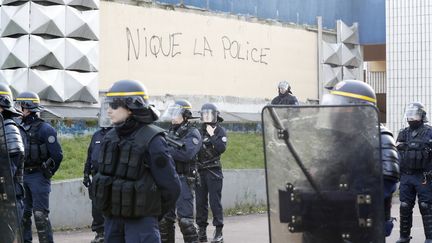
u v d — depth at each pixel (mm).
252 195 16438
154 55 19266
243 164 17750
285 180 5312
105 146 6121
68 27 17094
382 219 5113
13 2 16797
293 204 5289
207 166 11906
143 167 6016
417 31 23531
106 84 18031
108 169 6062
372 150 5137
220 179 11992
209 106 11992
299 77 23875
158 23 19406
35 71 16578
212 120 11984
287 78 23453
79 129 16500
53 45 16844
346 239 5176
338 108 5195
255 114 22188
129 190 5969
